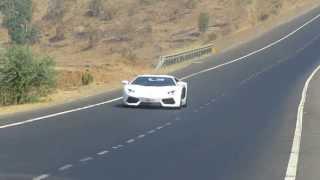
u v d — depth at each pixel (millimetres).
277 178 18969
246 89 62594
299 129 32062
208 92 59438
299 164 21406
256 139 28391
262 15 179375
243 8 182875
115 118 36906
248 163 21828
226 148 25594
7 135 28359
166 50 155000
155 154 23750
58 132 29844
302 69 87938
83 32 185875
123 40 171875
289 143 26938
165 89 43625
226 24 175125
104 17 193125
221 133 30609
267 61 101375
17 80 51094
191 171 20172
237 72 85062
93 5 197500
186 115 39594
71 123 33812
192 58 108188
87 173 19469
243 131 31484
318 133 30422
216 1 192750
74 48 167625
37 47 168500
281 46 123188
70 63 110750
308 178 18812
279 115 39531
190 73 84562
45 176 18844
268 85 67062
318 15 163625
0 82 51250
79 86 68250
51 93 55562
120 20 190125
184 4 194500
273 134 30172
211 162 22016
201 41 159500
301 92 58312
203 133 30594
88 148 24938
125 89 44375
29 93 52031
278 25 154125
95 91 60094
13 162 21219
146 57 139625
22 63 51469
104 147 25344
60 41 179500
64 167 20469
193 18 184750
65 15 199500
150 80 45031
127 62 104188
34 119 35469
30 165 20703
